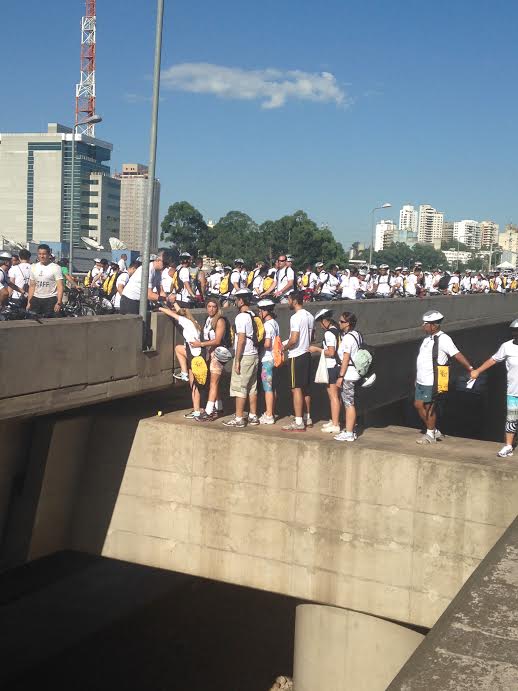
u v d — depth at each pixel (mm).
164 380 13102
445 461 10461
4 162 173000
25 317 12242
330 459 11109
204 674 18844
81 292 17094
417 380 11281
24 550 12148
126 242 181125
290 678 18922
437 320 11062
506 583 5121
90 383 11453
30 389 10414
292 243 84562
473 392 45875
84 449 12688
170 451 12180
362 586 11008
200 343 12508
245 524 11719
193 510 12055
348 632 11445
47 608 20828
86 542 12820
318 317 11953
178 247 83438
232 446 11734
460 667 3877
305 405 12758
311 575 11312
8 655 18453
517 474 10039
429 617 10617
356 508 10992
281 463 11430
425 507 10578
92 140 176375
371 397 22016
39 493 12039
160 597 22438
